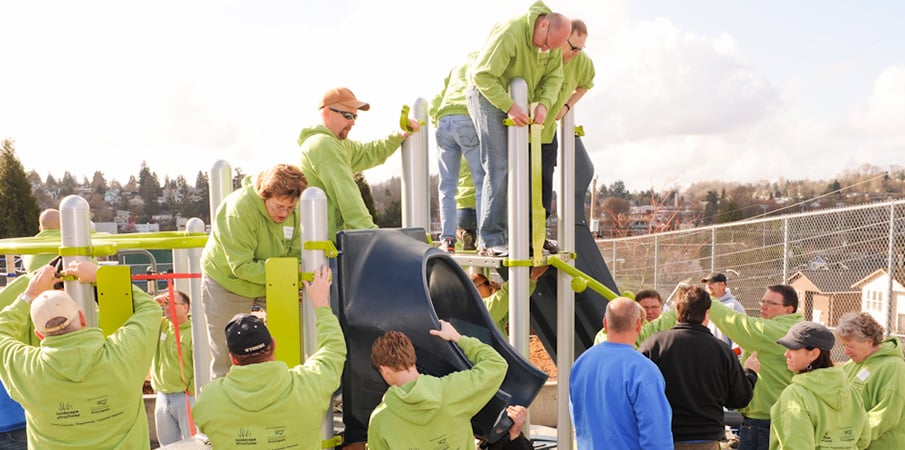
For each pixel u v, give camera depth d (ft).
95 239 13.16
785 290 14.35
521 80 12.62
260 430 8.11
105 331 10.19
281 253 10.48
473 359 9.32
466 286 10.85
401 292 9.69
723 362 10.80
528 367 10.36
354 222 11.56
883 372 11.85
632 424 9.91
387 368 8.64
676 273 48.26
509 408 10.96
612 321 10.55
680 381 10.78
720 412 11.00
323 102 12.19
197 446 10.40
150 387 27.53
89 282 10.18
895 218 27.91
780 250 41.91
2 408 13.10
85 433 9.24
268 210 9.80
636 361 9.98
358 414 9.89
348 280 9.94
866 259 33.32
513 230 12.92
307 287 9.32
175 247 13.00
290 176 9.48
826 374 10.46
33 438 9.53
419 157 14.05
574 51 14.06
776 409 10.70
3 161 96.94
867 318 12.27
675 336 11.04
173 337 15.89
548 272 16.01
